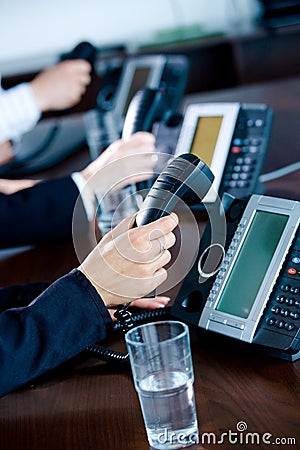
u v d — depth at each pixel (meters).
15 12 4.27
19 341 1.16
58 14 4.30
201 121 1.87
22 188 2.12
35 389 1.20
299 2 4.01
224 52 3.97
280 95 2.81
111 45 4.25
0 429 1.10
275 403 1.03
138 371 0.99
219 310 1.20
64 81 2.82
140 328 1.03
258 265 1.20
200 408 1.05
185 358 0.98
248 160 1.80
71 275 1.21
